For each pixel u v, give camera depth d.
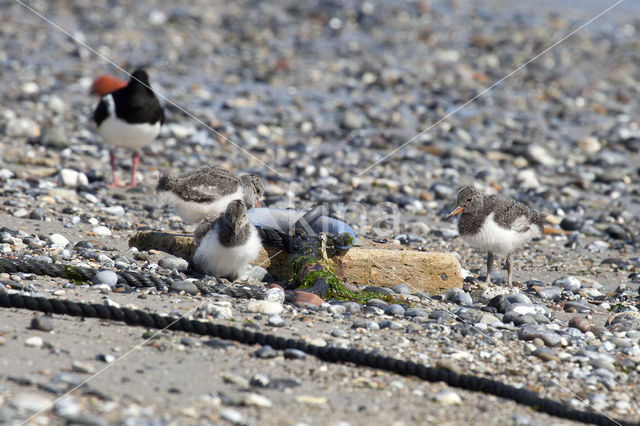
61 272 9.32
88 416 5.80
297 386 6.87
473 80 29.31
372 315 9.03
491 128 23.31
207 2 40.75
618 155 21.14
